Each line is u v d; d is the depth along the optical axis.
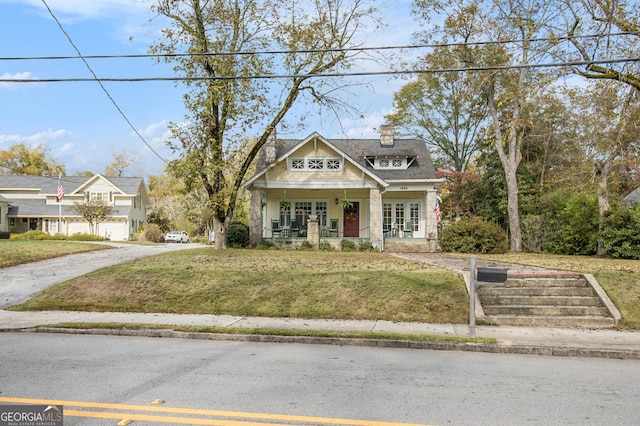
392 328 10.83
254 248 25.83
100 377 6.97
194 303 12.98
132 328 10.68
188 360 8.16
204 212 52.66
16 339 9.99
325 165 27.66
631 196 32.28
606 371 7.85
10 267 18.12
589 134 24.22
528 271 14.45
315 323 11.39
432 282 13.29
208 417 5.37
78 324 10.95
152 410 5.56
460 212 41.88
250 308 12.59
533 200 35.44
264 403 5.89
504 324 11.47
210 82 20.75
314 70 21.56
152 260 18.08
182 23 20.22
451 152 49.53
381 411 5.67
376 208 26.88
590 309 11.87
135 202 53.94
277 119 22.52
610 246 20.94
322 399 6.09
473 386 6.81
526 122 27.77
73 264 18.70
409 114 48.66
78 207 45.38
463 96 27.94
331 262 17.38
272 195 30.25
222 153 22.16
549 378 7.34
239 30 21.11
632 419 5.51
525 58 21.45
